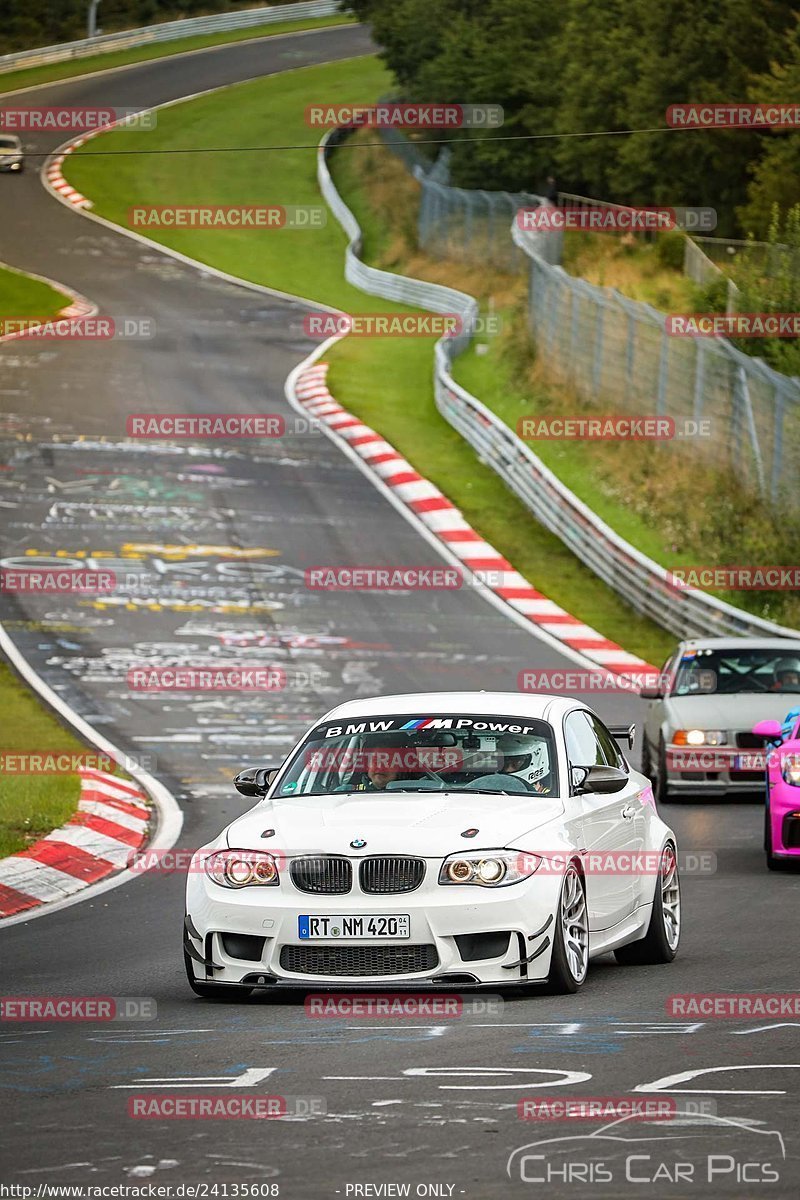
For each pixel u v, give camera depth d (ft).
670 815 213.46
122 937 140.97
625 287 582.76
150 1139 74.74
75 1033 101.30
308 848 109.40
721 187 648.79
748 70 615.98
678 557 399.44
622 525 424.46
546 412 523.29
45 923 149.18
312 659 322.34
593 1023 99.96
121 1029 102.12
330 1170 69.15
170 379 598.34
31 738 258.57
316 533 422.00
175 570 384.06
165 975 123.34
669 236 602.85
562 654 335.26
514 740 122.31
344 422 539.70
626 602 381.40
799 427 384.27
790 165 545.03
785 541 383.86
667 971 121.80
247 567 389.60
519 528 435.12
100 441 503.20
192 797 222.28
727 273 518.37
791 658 238.89
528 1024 99.81
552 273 560.61
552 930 108.58
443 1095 81.51
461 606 369.91
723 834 196.03
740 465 415.44
